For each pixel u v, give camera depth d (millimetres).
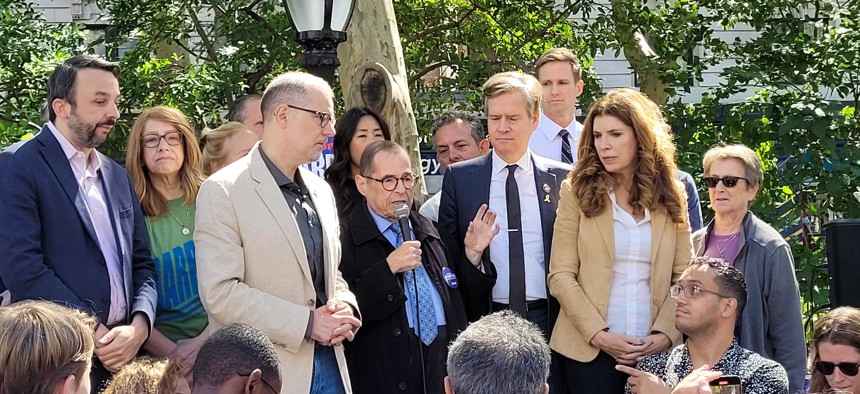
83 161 3994
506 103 4711
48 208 3842
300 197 4043
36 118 9414
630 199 4570
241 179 3910
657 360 4355
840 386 4098
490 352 2709
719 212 5031
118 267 4004
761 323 4801
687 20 10859
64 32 10883
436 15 12102
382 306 4301
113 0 11555
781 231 9305
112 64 4020
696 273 4215
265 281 3850
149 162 4352
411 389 4328
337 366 4027
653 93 11109
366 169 4516
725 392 3730
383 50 7348
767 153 9289
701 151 9500
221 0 10797
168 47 12891
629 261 4535
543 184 4789
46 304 2680
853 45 9617
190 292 4332
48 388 2543
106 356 3764
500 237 4703
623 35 11258
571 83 5852
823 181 9016
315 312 3854
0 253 3730
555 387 4613
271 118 3979
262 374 2908
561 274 4551
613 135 4516
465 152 5906
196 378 2912
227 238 3824
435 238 4582
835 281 5477
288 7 5699
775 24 10562
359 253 4438
